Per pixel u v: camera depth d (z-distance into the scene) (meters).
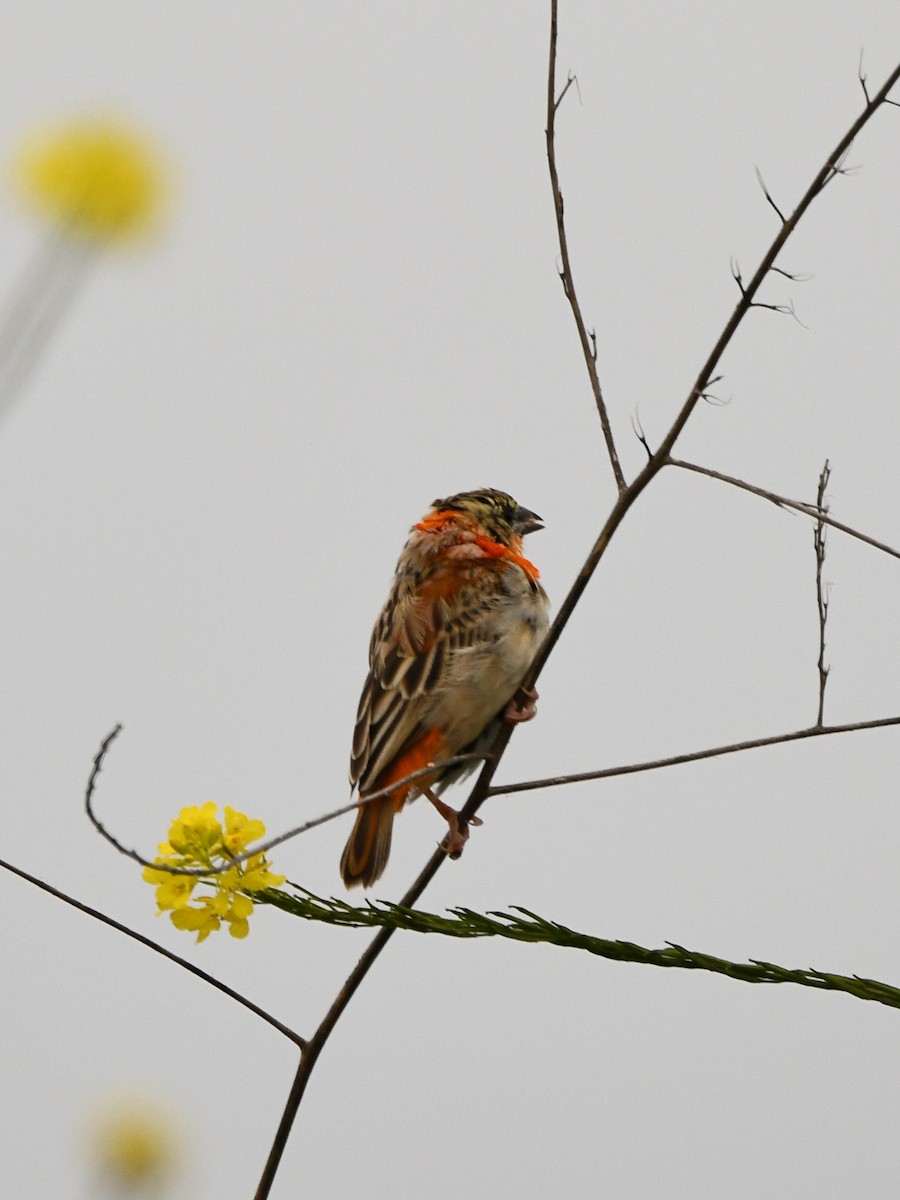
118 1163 5.87
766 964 5.88
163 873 6.57
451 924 6.52
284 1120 6.77
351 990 6.76
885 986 5.74
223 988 6.71
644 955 6.05
